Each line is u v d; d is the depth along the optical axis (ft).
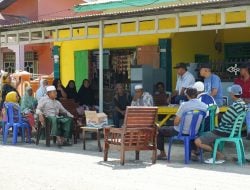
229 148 36.55
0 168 29.17
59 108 39.81
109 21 42.52
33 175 26.99
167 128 31.24
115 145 30.73
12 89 46.75
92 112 36.42
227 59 54.75
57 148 37.81
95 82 56.59
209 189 23.25
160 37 49.55
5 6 87.04
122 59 54.08
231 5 33.88
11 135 46.57
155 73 48.73
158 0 48.42
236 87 29.86
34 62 84.38
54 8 84.99
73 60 59.06
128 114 29.58
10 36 51.44
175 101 41.34
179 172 27.53
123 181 25.20
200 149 30.58
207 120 31.32
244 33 53.21
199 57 52.49
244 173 27.20
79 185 24.32
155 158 30.50
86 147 38.29
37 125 39.99
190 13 36.81
